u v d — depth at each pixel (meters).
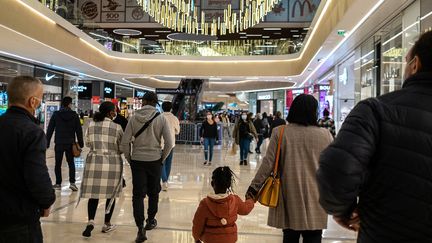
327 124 15.15
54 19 14.22
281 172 3.05
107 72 22.86
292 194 2.97
